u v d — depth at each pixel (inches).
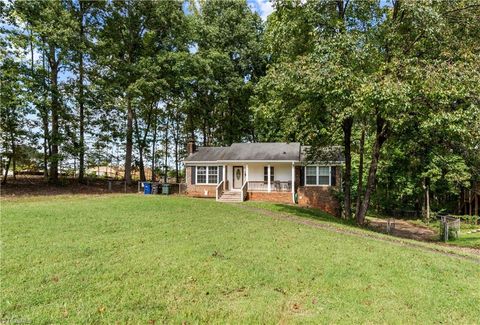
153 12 986.7
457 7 440.5
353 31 472.1
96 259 232.1
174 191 1019.9
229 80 1162.6
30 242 265.3
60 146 888.3
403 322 160.1
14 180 857.5
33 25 751.1
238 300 178.5
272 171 893.2
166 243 287.1
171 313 158.9
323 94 441.1
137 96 935.0
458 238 580.4
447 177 834.2
